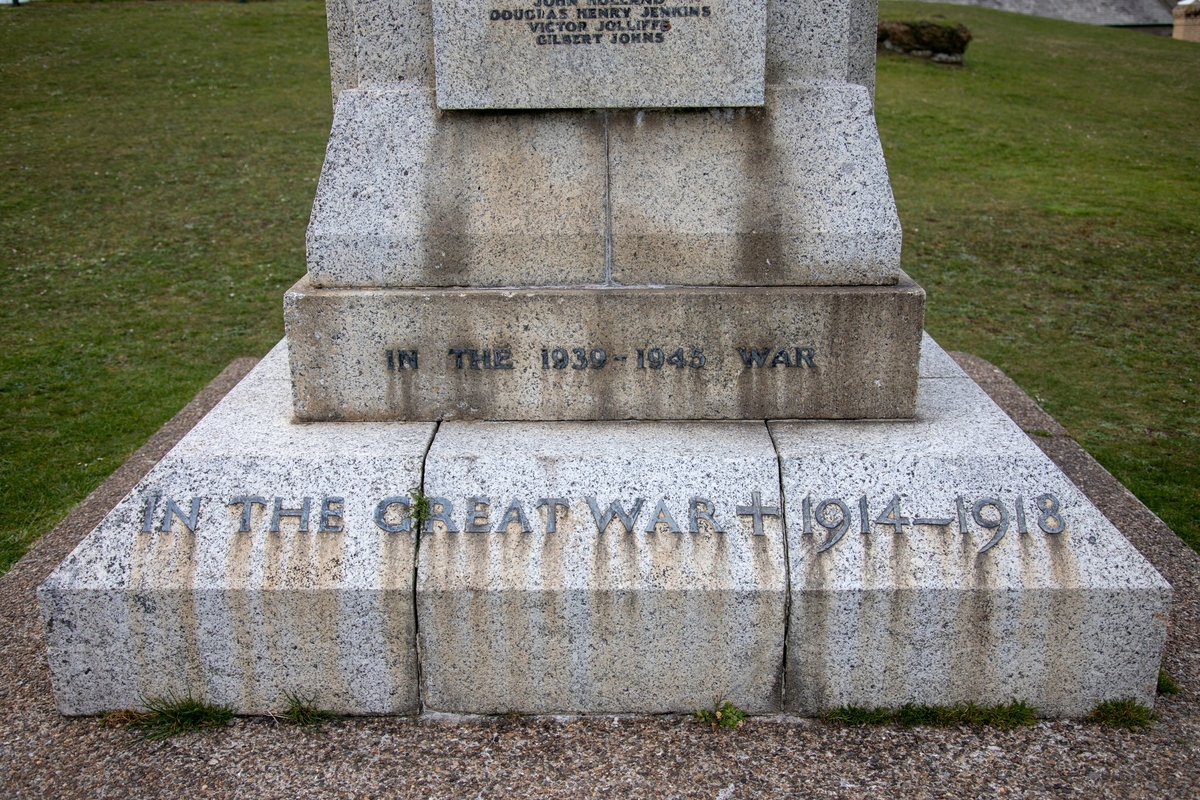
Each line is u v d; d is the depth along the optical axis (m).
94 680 3.14
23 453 5.58
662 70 3.37
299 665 3.13
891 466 3.21
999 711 3.12
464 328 3.46
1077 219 10.90
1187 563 4.04
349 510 3.16
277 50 18.19
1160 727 3.08
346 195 3.48
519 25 3.34
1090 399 6.49
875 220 3.45
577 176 3.47
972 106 16.30
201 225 10.43
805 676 3.12
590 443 3.33
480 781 2.90
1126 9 34.25
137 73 16.27
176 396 6.46
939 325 7.99
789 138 3.45
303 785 2.89
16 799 2.84
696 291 3.43
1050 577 3.04
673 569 3.07
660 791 2.85
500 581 3.05
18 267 9.12
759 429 3.45
